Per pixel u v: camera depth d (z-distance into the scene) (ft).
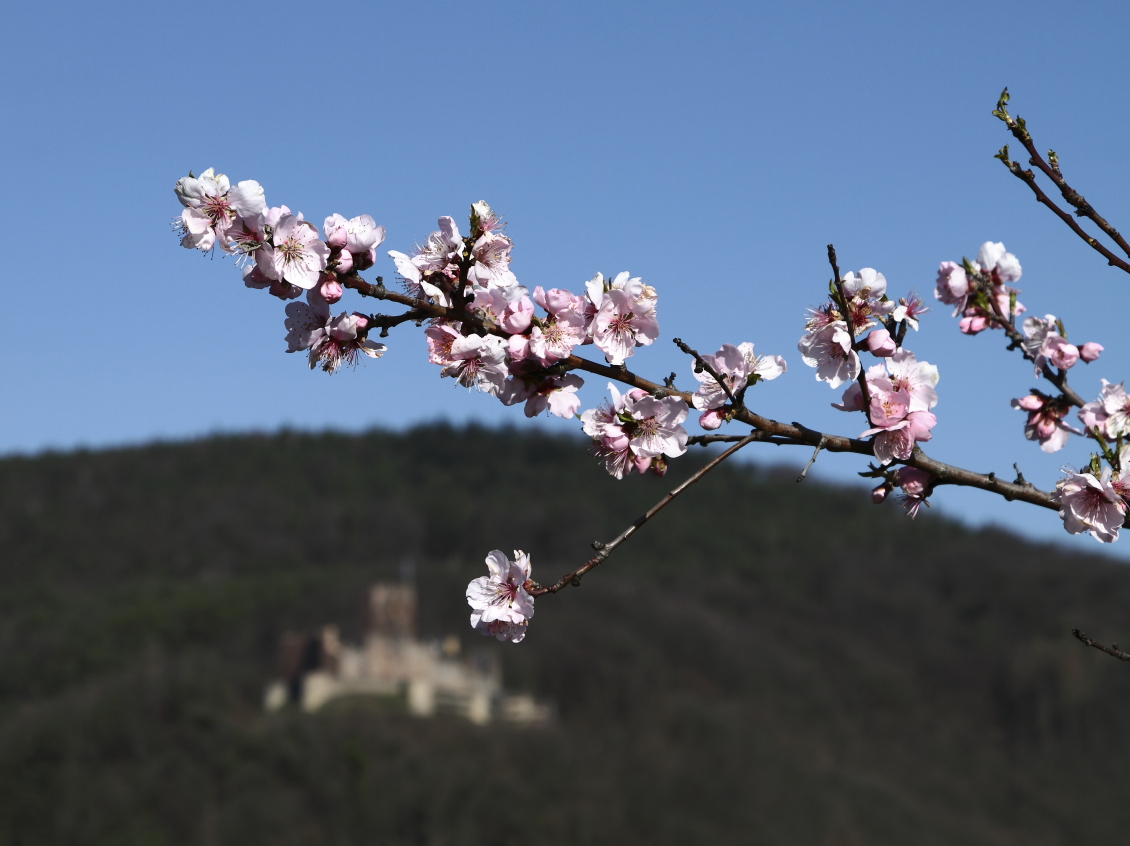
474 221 11.80
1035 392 11.90
